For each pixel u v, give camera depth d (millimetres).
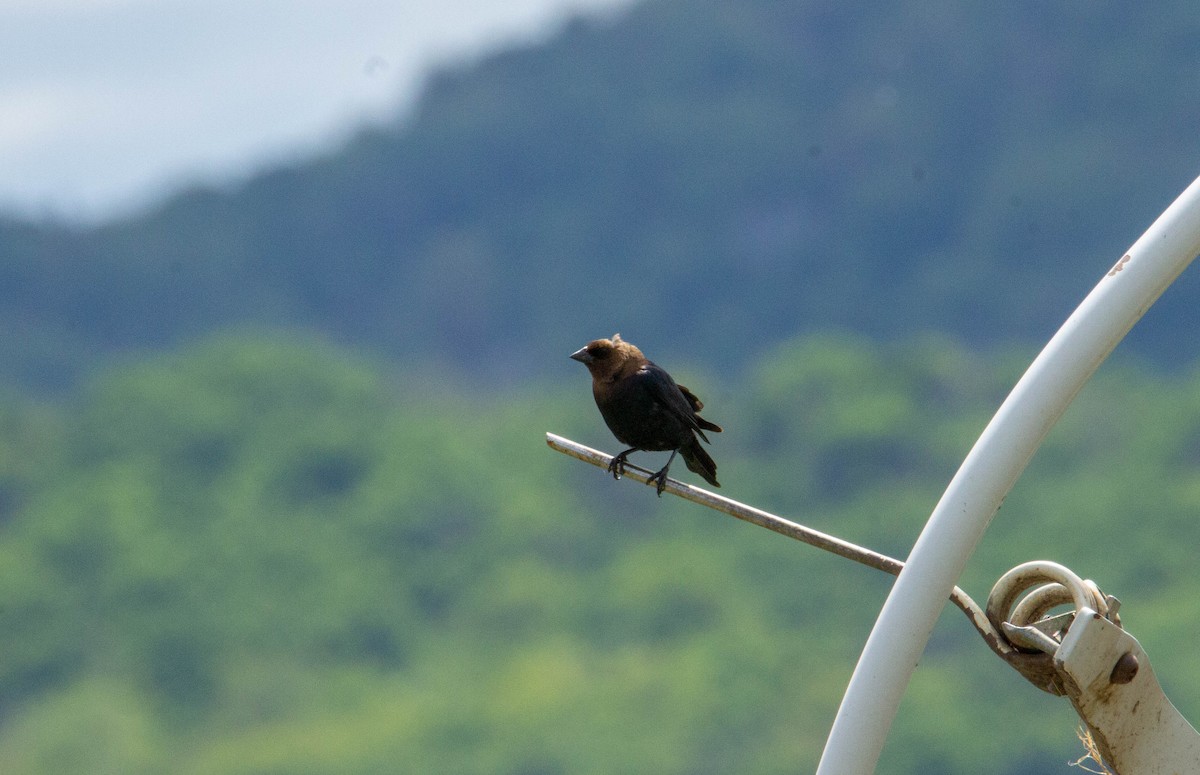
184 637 66750
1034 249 115188
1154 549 56250
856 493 69062
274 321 143000
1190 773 3229
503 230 146125
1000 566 57969
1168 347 86375
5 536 74625
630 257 138000
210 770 57844
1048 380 3223
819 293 124750
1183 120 118688
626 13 163125
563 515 73875
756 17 152875
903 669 3178
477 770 53531
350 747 57094
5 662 66625
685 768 52062
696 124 143875
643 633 62438
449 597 70250
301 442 80562
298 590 69812
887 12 143875
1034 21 133250
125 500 75062
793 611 61406
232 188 155875
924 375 75812
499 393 103312
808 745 51719
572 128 150125
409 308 142375
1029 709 43531
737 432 75188
